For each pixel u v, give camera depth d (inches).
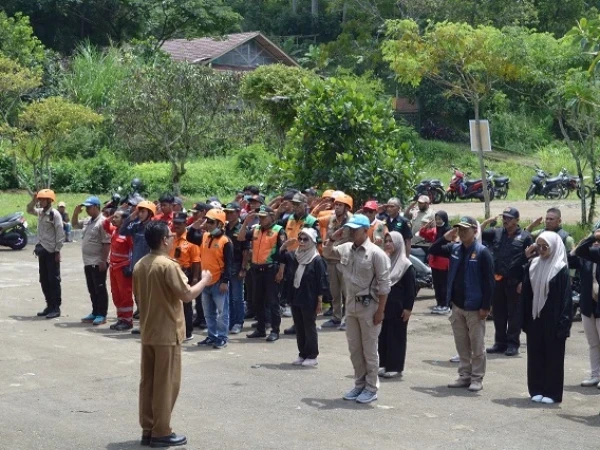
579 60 829.8
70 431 346.3
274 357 480.7
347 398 393.1
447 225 611.2
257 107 1232.8
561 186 1387.8
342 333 554.9
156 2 1975.9
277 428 350.6
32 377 430.6
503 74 874.1
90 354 482.9
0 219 929.5
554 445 332.8
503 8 1715.1
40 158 1115.9
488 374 451.2
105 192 1302.9
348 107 720.3
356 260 386.6
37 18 1868.8
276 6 2652.6
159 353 323.0
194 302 603.8
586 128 908.0
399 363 437.4
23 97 1483.8
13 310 613.9
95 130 1391.5
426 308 638.5
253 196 554.3
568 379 443.8
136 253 541.0
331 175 709.9
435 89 1934.1
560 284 389.7
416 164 743.1
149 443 329.1
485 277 407.8
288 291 515.5
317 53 2004.2
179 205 563.5
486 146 876.6
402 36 905.5
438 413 374.9
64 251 922.7
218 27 2101.4
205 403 386.3
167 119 1109.1
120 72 1518.2
